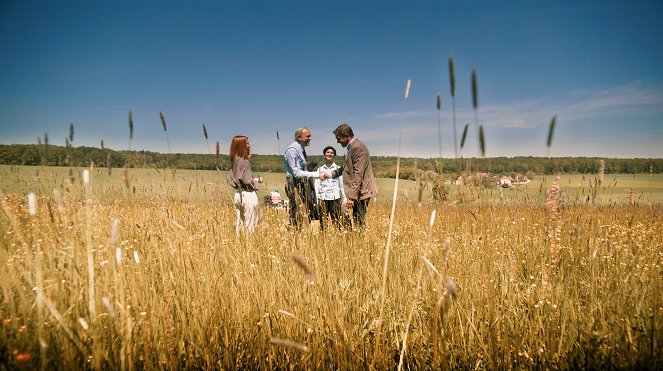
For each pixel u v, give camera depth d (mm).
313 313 2033
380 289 2383
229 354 1811
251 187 4555
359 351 1883
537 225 3664
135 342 1668
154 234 2816
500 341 1895
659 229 4109
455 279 2396
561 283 2199
